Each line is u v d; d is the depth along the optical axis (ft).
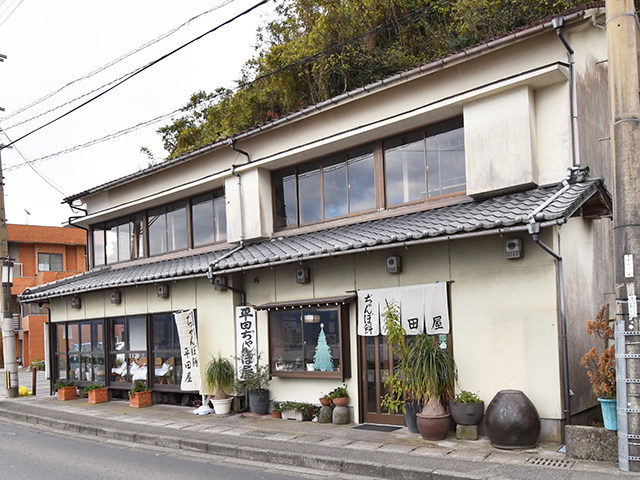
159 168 50.47
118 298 52.21
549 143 29.60
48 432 40.40
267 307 38.19
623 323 22.22
